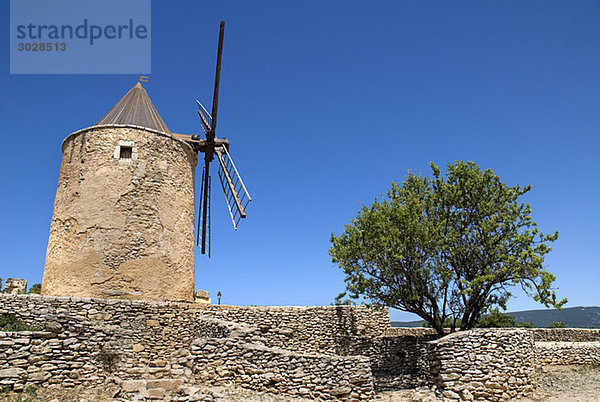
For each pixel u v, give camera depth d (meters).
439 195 17.19
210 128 19.45
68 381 10.66
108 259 14.43
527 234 15.37
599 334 21.03
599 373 15.41
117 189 15.18
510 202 16.44
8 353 10.08
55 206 15.73
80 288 14.06
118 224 14.85
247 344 11.85
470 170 17.14
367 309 18.33
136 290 14.52
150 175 15.83
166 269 15.31
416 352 15.82
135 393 10.43
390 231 15.38
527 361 12.70
